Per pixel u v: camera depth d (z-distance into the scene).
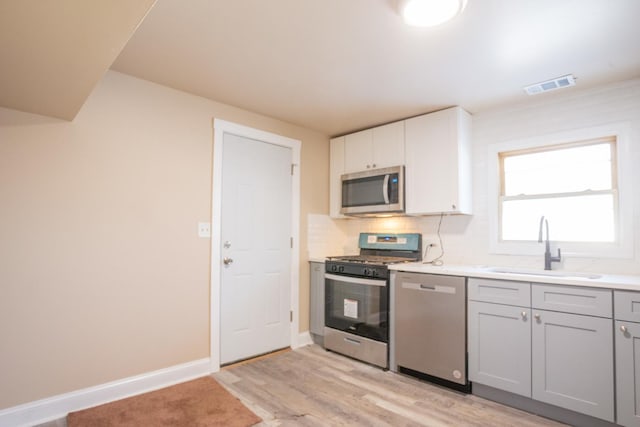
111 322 2.37
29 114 2.12
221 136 3.00
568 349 2.06
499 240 2.98
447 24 1.86
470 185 3.10
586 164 2.67
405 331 2.78
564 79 2.49
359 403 2.33
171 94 2.72
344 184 3.69
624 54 2.14
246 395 2.44
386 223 3.74
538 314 2.17
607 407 1.93
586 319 2.01
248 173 3.20
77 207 2.27
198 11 1.78
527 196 2.88
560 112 2.73
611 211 2.54
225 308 2.98
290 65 2.35
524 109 2.90
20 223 2.07
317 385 2.61
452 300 2.52
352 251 4.04
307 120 3.45
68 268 2.22
